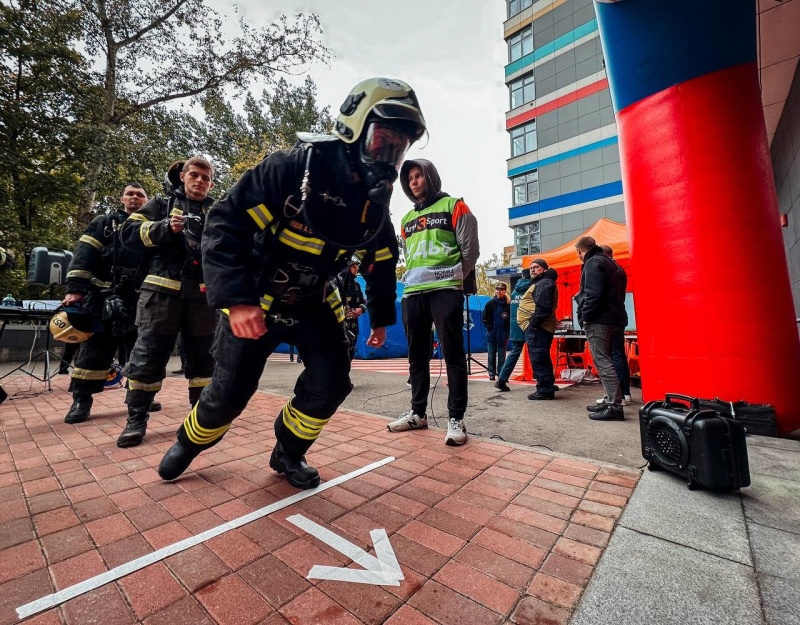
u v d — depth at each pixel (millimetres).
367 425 3314
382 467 2311
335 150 1524
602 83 20297
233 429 3182
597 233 6594
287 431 1985
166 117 13703
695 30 3068
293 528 1613
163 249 2855
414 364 3223
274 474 2205
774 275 2910
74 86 11211
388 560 1393
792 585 1198
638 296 3479
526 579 1282
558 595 1201
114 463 2369
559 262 6562
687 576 1256
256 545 1486
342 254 1736
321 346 1860
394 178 1488
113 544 1488
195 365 3082
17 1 10641
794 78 5715
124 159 11477
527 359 6578
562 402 4430
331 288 1914
